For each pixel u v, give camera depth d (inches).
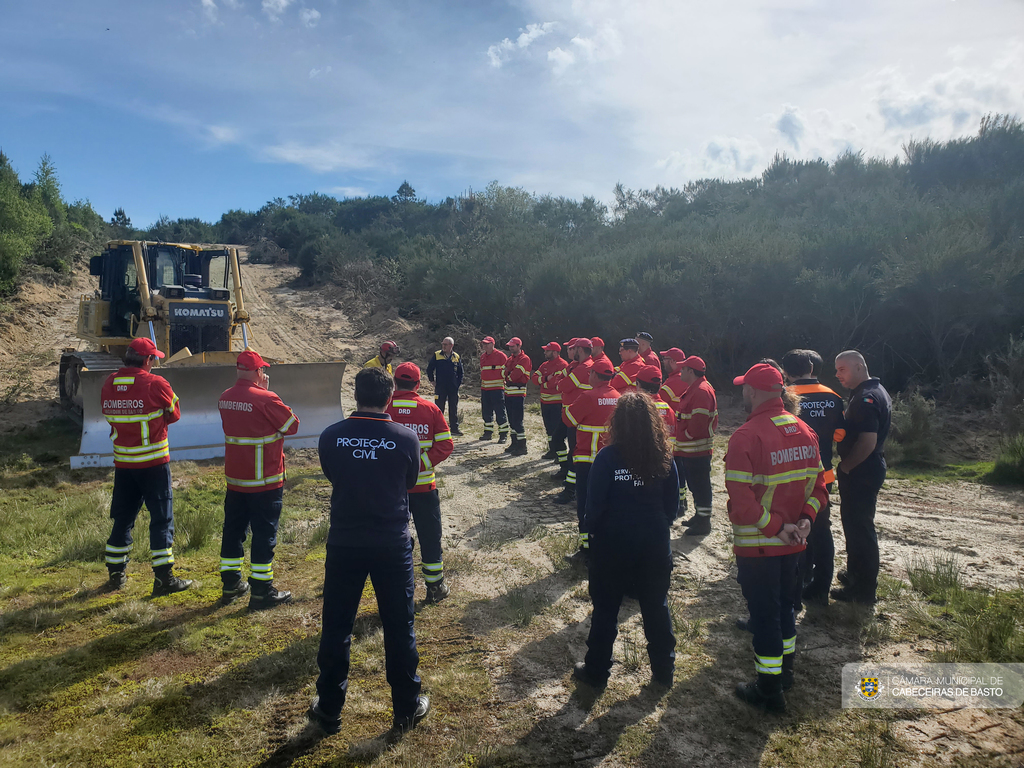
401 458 125.2
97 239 1170.6
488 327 811.4
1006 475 310.3
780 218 737.0
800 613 173.6
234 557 180.1
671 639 136.8
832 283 496.7
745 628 166.7
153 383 184.7
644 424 131.6
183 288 360.5
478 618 173.9
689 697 136.4
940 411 423.8
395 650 123.4
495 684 141.6
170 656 151.2
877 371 506.3
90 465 302.7
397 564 123.0
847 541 179.6
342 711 130.9
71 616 170.7
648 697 136.6
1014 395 388.2
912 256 471.2
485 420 414.9
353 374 650.8
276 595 179.9
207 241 2228.1
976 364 463.5
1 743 118.6
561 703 134.5
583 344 295.6
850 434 172.7
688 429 233.9
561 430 310.3
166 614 173.2
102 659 149.3
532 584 196.4
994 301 442.0
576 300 660.7
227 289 386.6
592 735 123.6
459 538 239.5
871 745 119.0
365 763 115.0
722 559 214.4
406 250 1093.8
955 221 496.1
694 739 122.3
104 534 224.5
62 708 130.1
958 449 365.7
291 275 1376.7
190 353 343.9
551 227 1060.5
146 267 370.9
